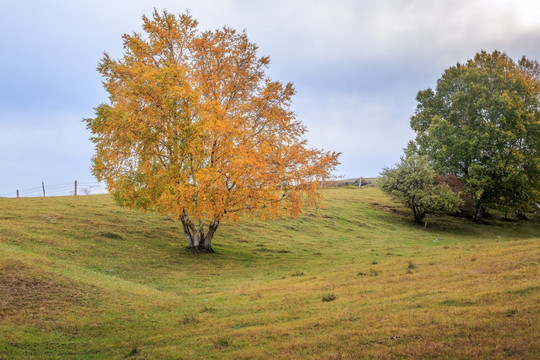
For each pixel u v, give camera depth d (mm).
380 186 53531
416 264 20781
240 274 24172
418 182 51188
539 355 7246
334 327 10969
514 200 53531
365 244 38656
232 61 29875
